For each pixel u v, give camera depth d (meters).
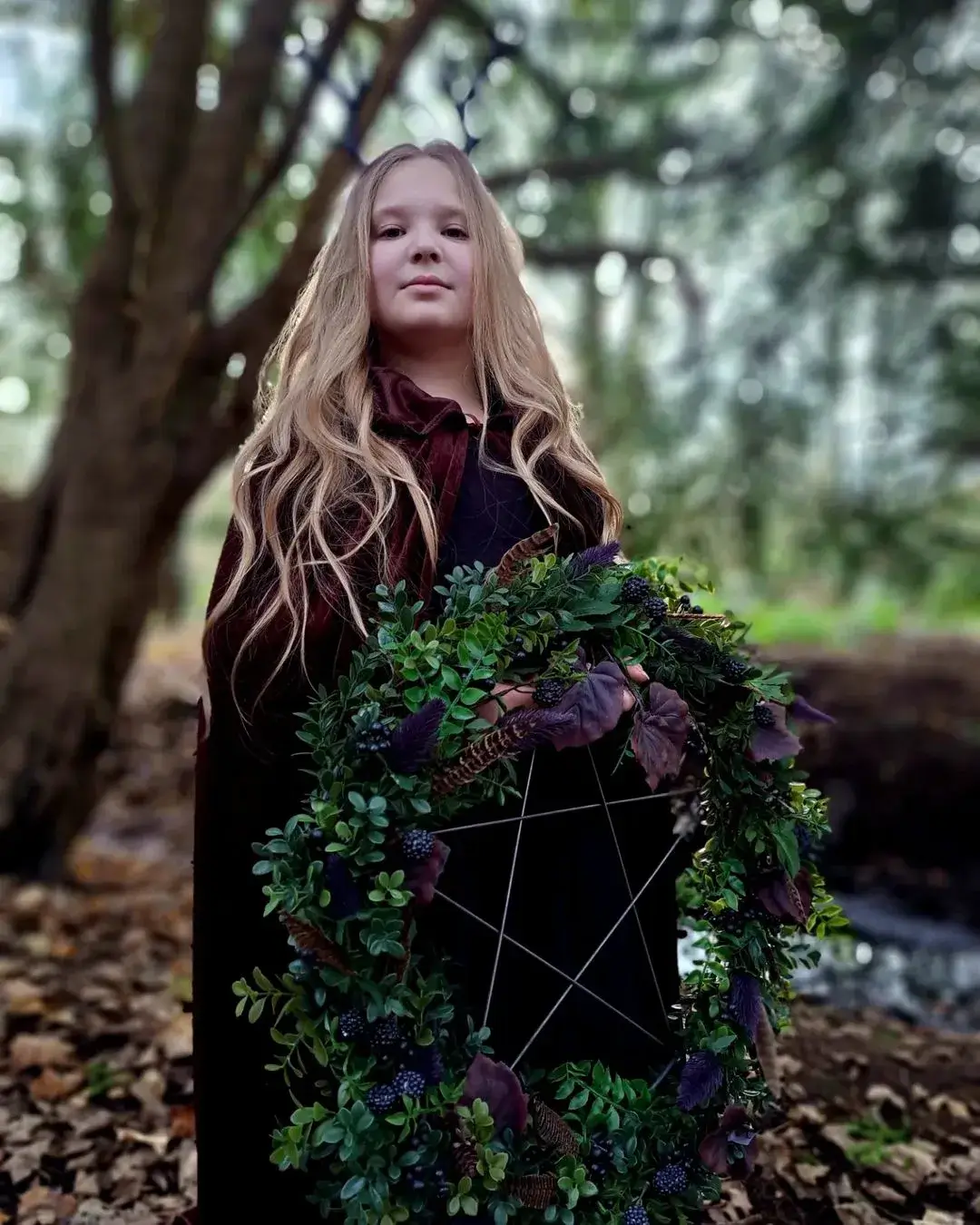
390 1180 1.31
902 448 6.89
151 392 4.03
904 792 5.24
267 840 1.55
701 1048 1.51
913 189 6.29
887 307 6.83
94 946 3.42
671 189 6.82
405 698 1.41
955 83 6.25
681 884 1.83
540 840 1.53
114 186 4.04
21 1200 2.08
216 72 5.03
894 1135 2.28
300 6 4.34
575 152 6.28
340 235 1.77
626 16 6.68
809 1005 2.93
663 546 6.51
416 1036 1.36
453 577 1.47
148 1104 2.42
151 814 5.57
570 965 1.53
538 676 1.46
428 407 1.64
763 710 1.52
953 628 10.77
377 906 1.32
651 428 6.93
